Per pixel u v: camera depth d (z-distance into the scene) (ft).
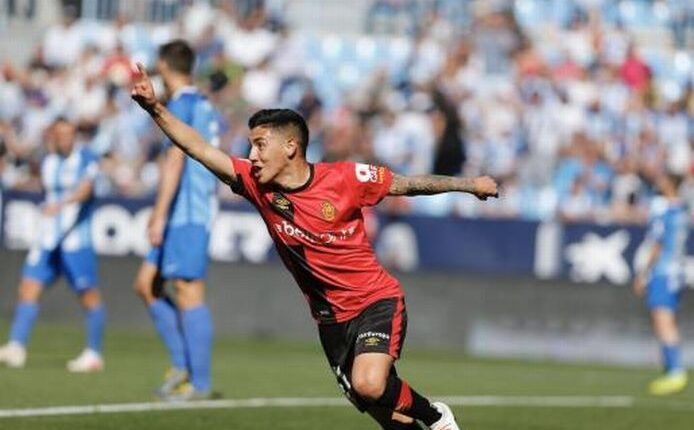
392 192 72.23
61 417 95.81
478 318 184.75
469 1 234.79
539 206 206.90
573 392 135.95
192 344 109.60
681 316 179.22
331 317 73.51
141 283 110.83
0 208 197.06
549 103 219.41
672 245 151.84
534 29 234.17
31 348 158.20
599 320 181.57
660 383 144.66
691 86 227.81
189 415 100.53
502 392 131.85
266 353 166.30
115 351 159.43
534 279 183.52
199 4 237.66
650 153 211.41
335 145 214.90
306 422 100.27
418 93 219.61
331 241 71.92
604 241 183.42
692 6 236.22
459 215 195.62
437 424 72.84
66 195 134.21
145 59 234.58
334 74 232.53
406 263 189.47
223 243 192.54
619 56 228.43
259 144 70.59
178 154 107.14
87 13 239.30
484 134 214.07
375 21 237.04
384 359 70.59
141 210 193.26
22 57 236.84
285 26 238.07
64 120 135.23
